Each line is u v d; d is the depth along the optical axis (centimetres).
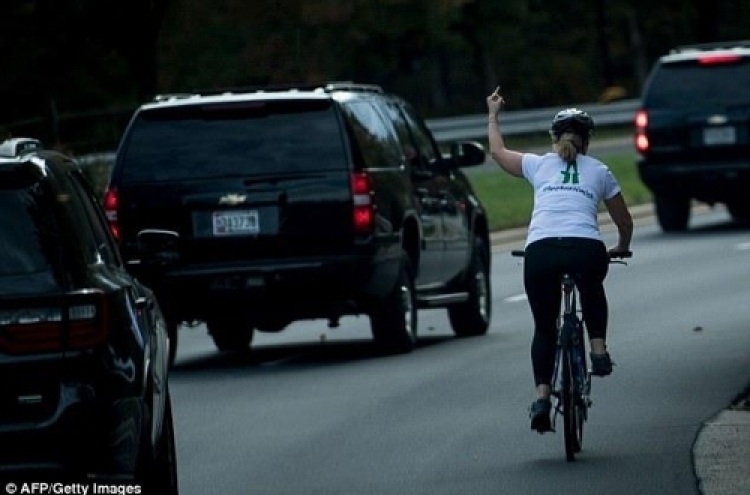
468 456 3098
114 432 2234
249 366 4528
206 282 4397
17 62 10919
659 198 7912
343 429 3425
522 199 8962
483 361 4338
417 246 4672
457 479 2897
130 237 4428
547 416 2992
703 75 7662
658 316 5094
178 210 4412
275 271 4372
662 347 4422
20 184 2272
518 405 3631
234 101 4409
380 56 15088
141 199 4434
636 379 3906
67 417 2198
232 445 3303
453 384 3956
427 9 14738
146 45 10369
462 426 3403
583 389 3092
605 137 13238
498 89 3198
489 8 17125
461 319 4978
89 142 9888
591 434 3269
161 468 2544
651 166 7700
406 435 3331
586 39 19925
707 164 7638
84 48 10806
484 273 5081
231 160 4419
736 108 7606
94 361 2217
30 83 11044
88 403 2206
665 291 5747
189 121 4438
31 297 2206
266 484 2914
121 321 2281
